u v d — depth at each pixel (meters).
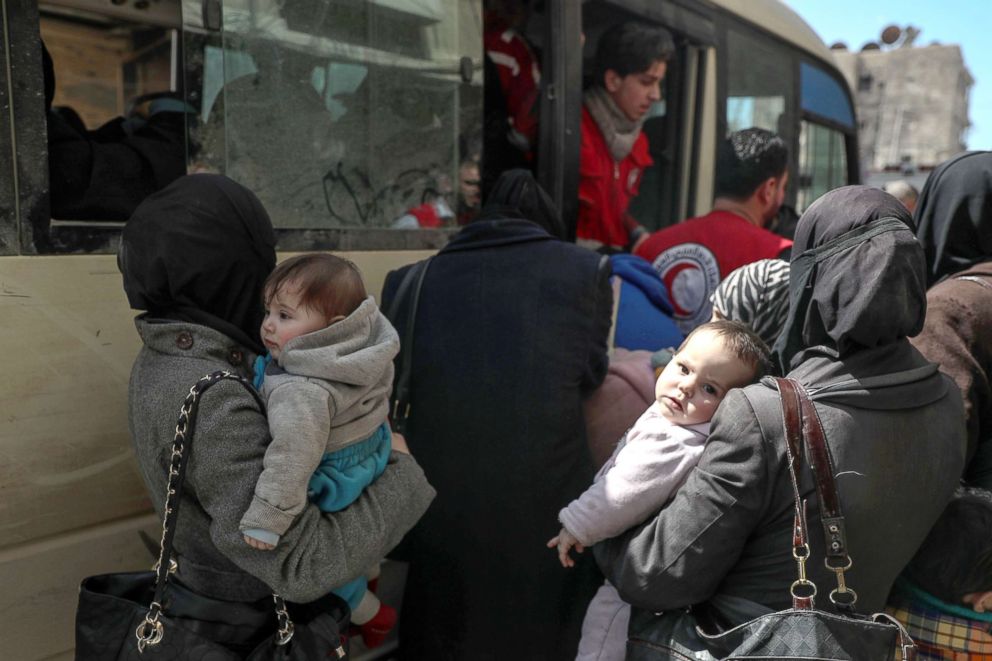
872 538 1.46
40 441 1.65
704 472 1.52
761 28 4.20
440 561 2.16
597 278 2.12
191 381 1.46
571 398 2.07
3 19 1.58
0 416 1.59
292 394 1.46
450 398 2.13
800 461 1.45
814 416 1.46
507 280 2.14
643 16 3.28
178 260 1.50
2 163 1.59
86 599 1.49
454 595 2.14
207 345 1.52
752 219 2.99
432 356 2.16
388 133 2.34
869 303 1.46
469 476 2.11
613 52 3.19
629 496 1.65
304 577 1.45
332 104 2.18
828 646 1.37
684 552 1.51
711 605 1.58
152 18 2.64
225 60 1.93
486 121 3.25
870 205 1.55
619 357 2.37
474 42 2.59
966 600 1.77
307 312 1.53
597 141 3.28
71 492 1.71
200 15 1.88
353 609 1.79
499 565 2.09
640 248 3.07
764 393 1.52
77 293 1.69
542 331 2.08
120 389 1.77
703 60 3.68
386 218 2.37
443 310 2.18
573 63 2.89
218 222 1.54
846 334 1.49
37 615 1.67
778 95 4.44
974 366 1.86
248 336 1.65
